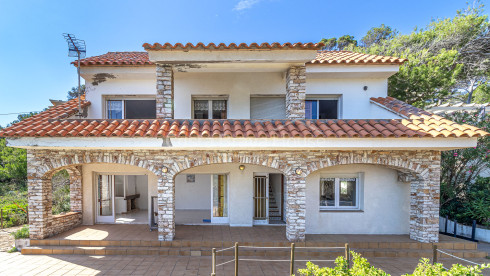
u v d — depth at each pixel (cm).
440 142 616
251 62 682
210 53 664
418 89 1255
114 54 1038
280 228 851
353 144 621
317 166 697
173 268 610
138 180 1252
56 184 1497
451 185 981
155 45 637
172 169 694
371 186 826
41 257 666
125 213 1113
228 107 891
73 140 605
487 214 825
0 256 673
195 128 629
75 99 901
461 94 2014
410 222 771
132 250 686
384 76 876
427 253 698
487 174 1094
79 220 874
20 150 1828
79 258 660
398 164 698
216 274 584
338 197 859
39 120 675
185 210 1198
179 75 844
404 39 1619
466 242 721
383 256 701
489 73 1585
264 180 914
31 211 709
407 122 670
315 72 823
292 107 716
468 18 1530
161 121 682
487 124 931
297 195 702
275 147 626
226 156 691
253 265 636
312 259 678
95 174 909
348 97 898
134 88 888
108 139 607
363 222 823
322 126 657
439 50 1512
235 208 875
